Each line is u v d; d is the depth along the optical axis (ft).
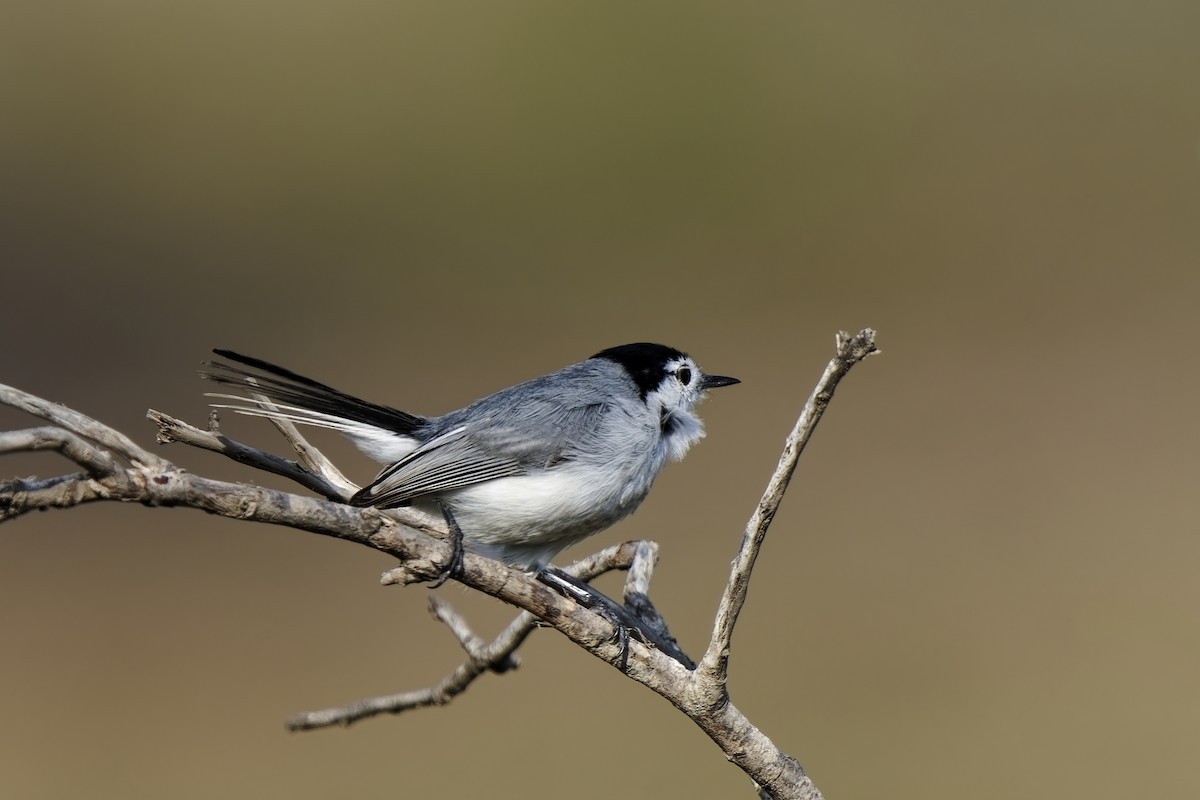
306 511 12.10
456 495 20.67
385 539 12.58
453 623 19.65
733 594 12.89
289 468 15.14
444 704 19.99
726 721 13.35
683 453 23.13
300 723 20.33
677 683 13.41
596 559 19.99
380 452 21.58
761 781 13.55
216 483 11.60
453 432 20.81
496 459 20.56
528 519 20.53
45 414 11.23
